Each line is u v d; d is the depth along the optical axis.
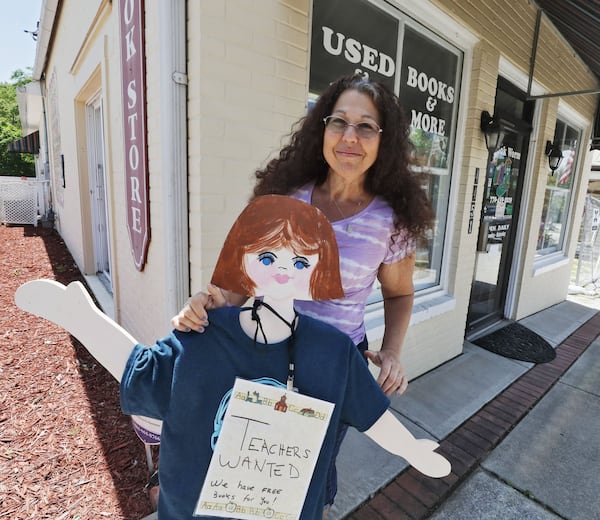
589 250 7.74
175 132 1.95
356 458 2.29
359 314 1.26
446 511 2.00
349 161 1.14
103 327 0.91
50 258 6.84
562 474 2.32
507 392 3.22
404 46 2.88
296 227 0.82
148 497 1.86
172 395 0.85
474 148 3.42
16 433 2.26
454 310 3.66
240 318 0.88
